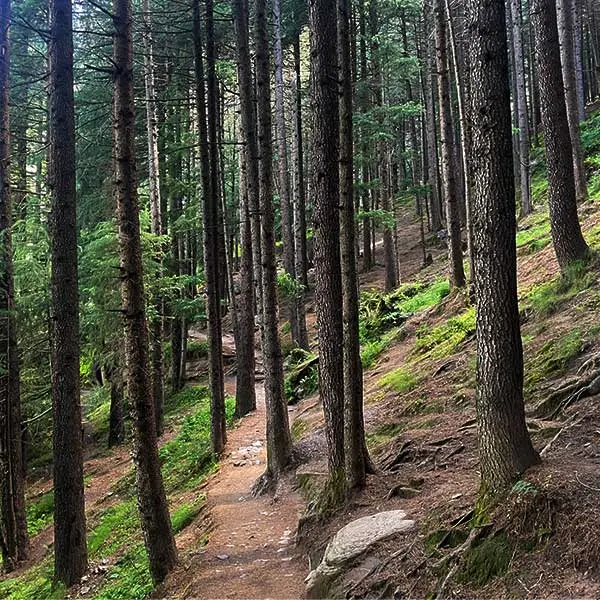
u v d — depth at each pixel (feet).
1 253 40.65
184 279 60.85
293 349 71.05
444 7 49.57
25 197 62.80
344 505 24.13
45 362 52.19
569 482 15.26
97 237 53.52
